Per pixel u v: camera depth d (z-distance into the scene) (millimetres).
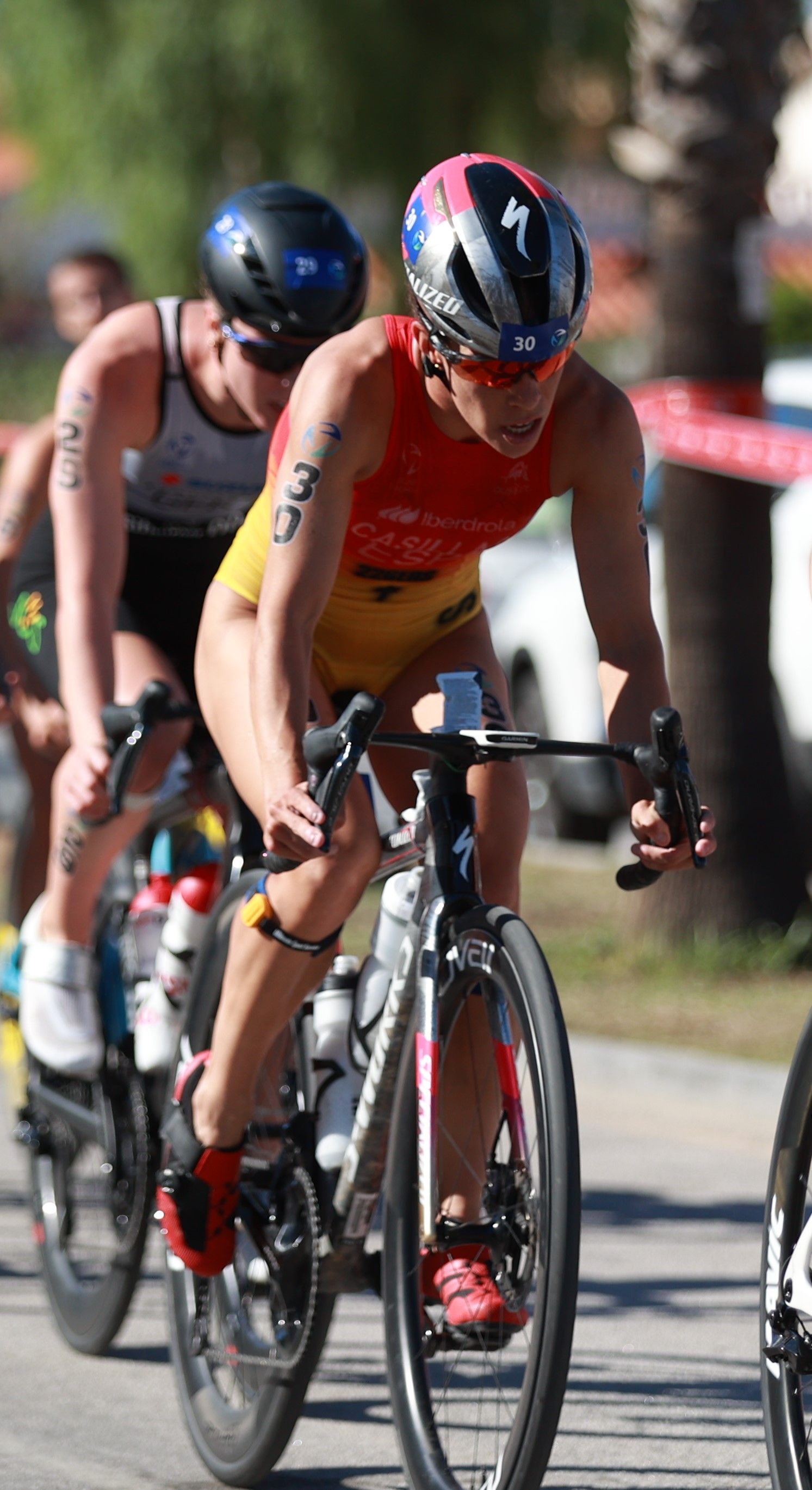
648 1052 21656
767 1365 8953
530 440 9336
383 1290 9992
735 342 25734
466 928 9312
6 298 86750
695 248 25703
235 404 13117
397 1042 9852
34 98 39188
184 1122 11109
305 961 10234
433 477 9891
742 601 26000
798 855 26594
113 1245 12945
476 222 8883
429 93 37250
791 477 24281
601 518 10086
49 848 15805
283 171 37625
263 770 9273
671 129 25750
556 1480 10789
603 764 32531
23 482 16078
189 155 37594
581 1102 20812
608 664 10156
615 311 63219
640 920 26516
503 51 37344
